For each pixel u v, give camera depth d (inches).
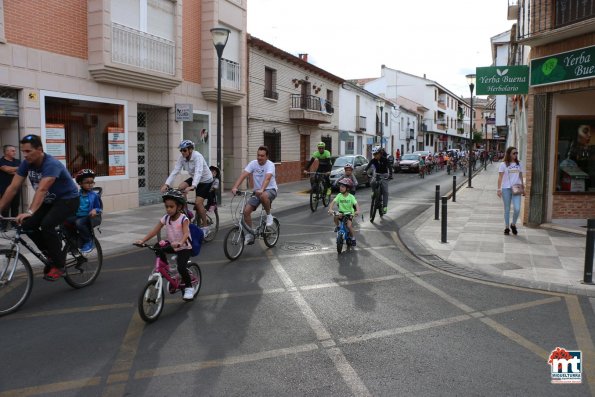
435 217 475.8
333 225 446.9
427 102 2379.4
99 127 488.4
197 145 649.6
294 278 263.4
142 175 600.4
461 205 601.6
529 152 428.1
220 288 243.0
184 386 142.8
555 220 431.5
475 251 332.2
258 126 821.2
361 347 171.9
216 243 354.6
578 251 329.7
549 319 203.3
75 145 462.0
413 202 641.6
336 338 179.8
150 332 184.2
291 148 958.4
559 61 389.4
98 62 464.1
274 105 876.0
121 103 509.0
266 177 314.0
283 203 609.9
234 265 290.4
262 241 361.7
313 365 157.1
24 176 213.9
